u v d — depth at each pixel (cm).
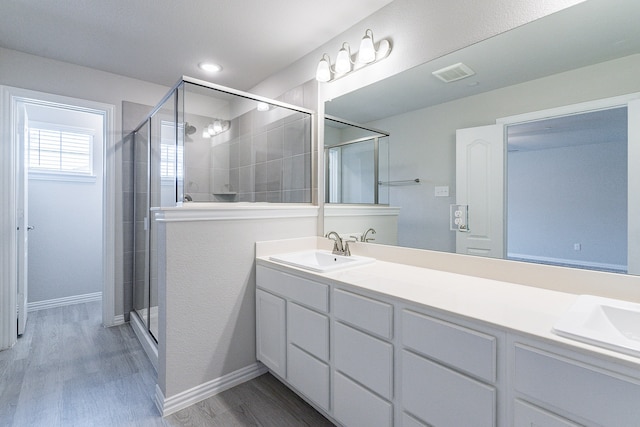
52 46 241
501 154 148
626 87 117
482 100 154
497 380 97
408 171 185
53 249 348
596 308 106
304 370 168
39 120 341
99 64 272
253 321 208
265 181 242
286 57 259
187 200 204
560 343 84
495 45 148
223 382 194
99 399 184
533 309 109
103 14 201
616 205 118
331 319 153
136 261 295
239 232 199
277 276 186
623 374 75
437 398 111
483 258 154
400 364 123
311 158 246
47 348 248
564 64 130
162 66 276
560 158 131
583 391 81
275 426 163
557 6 130
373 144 204
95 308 345
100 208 377
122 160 298
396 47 189
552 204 133
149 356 231
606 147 120
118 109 294
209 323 188
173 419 167
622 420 75
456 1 161
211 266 188
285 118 248
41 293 341
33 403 179
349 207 219
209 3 191
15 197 251
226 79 302
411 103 182
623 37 117
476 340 100
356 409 140
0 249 243
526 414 90
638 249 114
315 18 207
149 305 244
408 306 120
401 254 189
